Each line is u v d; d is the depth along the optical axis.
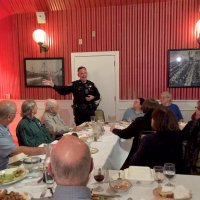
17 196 1.52
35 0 5.20
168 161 2.21
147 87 5.18
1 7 5.45
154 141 2.23
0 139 2.30
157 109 2.32
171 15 4.93
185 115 5.07
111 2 5.05
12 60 5.71
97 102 5.18
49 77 5.55
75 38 5.36
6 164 2.32
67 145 1.00
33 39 5.55
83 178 0.98
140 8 5.03
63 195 0.96
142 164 2.25
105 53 5.26
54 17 5.41
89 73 5.38
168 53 5.00
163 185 1.69
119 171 1.97
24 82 5.70
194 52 4.91
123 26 5.14
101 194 1.60
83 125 3.93
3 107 2.34
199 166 2.64
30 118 3.21
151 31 5.04
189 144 2.79
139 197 1.57
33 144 3.10
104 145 2.86
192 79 4.98
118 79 5.27
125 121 4.27
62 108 5.57
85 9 5.25
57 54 5.49
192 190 1.65
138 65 5.17
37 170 1.99
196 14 4.84
